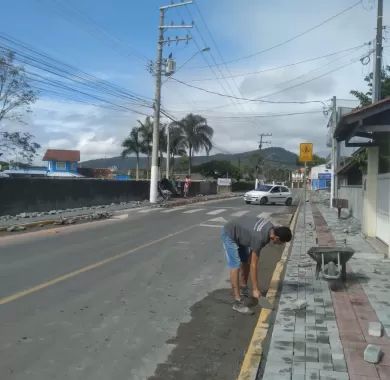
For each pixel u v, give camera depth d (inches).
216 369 218.4
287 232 293.3
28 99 1413.6
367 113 426.6
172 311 303.3
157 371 214.8
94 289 350.9
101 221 869.8
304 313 284.8
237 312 302.4
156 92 1400.1
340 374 198.8
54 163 3154.5
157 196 1451.8
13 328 262.4
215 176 3533.5
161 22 1397.6
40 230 713.6
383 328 256.8
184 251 533.6
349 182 1236.5
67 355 228.5
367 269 412.5
